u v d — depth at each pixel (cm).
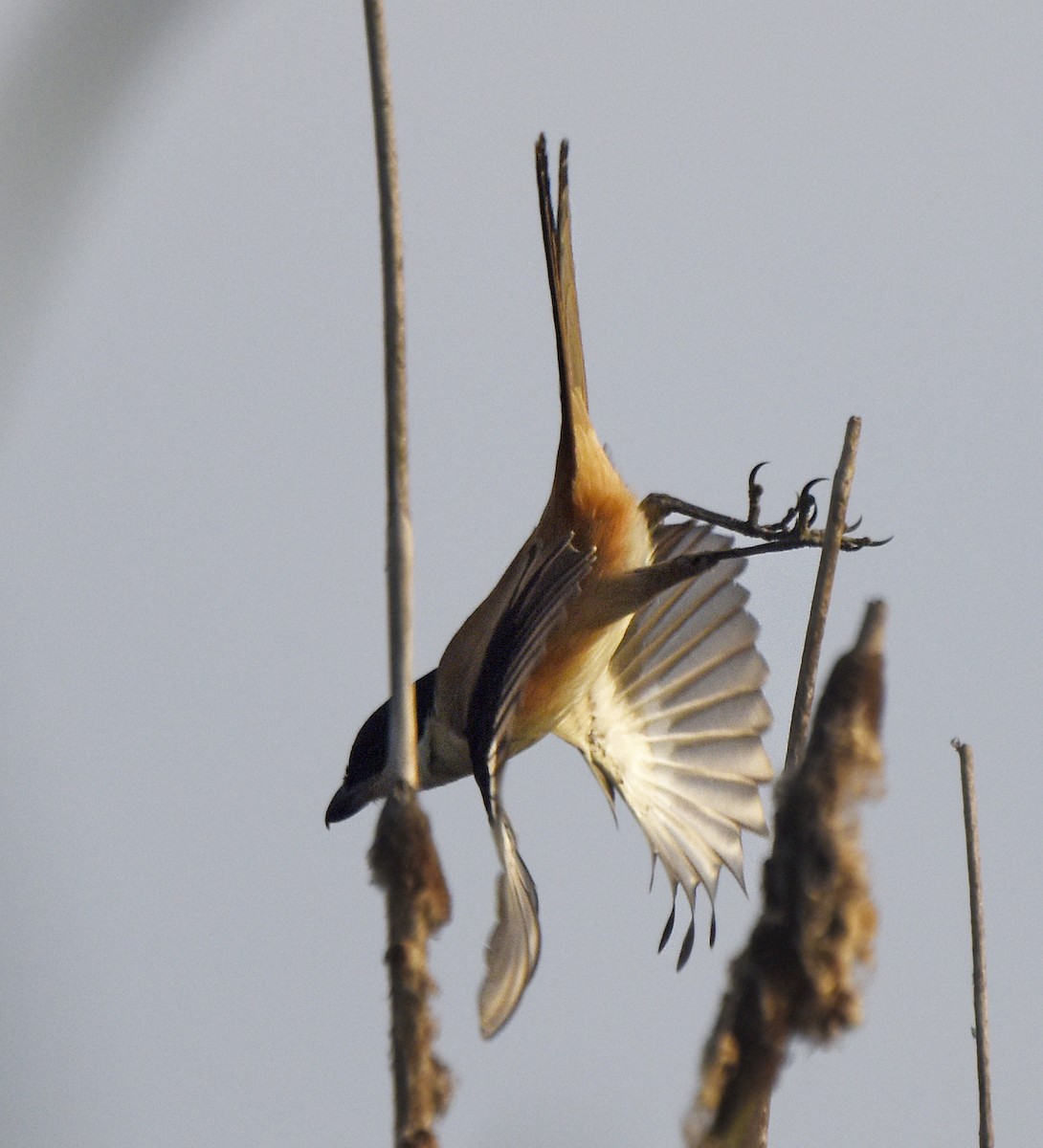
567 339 930
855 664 367
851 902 357
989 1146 715
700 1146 357
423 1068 448
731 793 1020
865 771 362
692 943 1000
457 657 917
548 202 909
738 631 1047
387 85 575
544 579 877
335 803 933
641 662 1059
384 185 575
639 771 1040
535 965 607
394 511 564
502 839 705
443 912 464
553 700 972
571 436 932
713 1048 362
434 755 930
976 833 758
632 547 951
